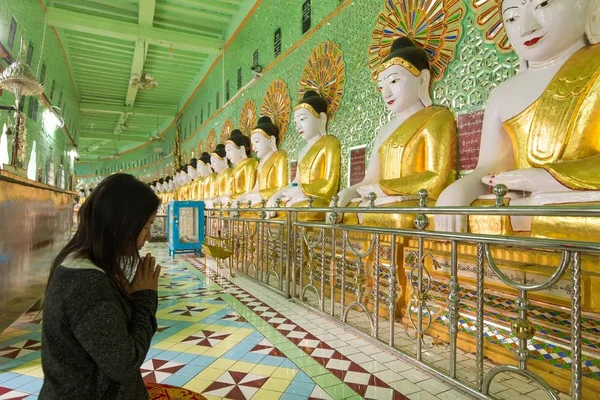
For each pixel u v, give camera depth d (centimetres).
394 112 429
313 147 568
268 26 830
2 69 684
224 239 589
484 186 309
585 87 268
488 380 195
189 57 1321
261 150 742
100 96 1784
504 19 313
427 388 219
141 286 129
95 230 118
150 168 2455
